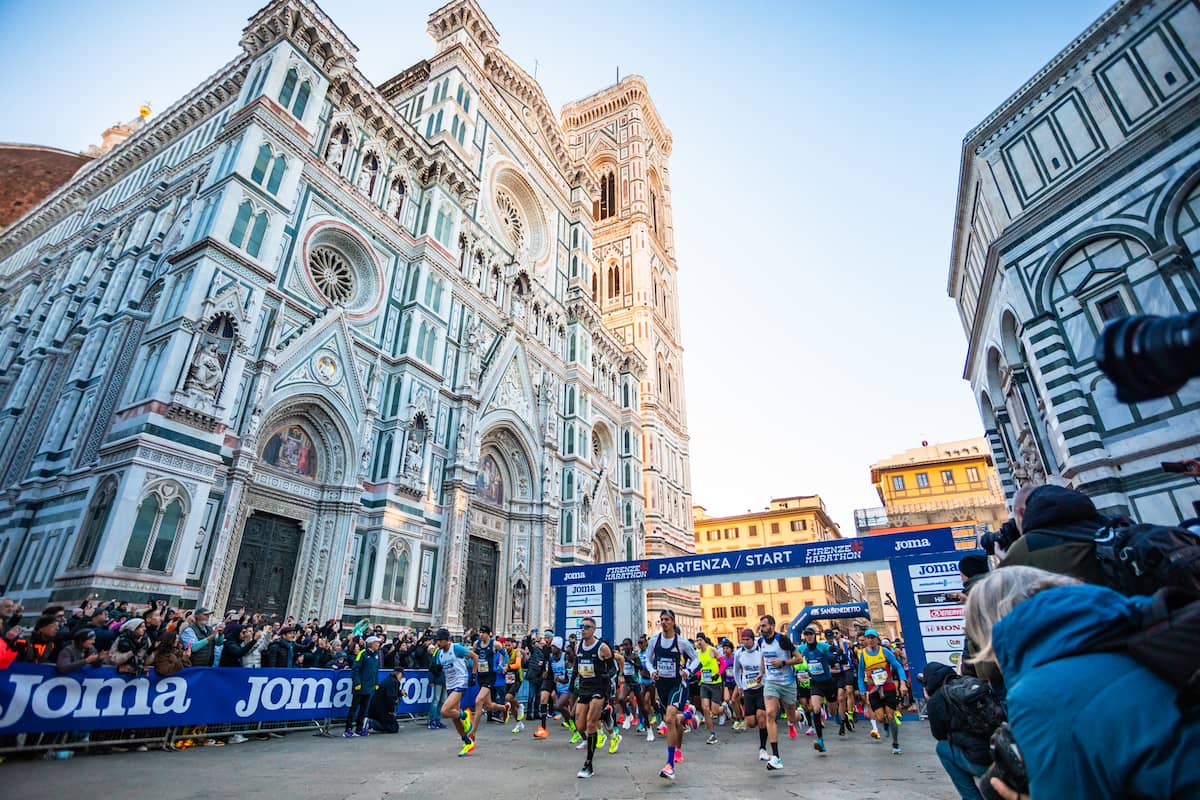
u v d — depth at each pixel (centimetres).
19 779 870
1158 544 351
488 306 3716
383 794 848
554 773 1053
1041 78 2417
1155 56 2084
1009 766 360
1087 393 2088
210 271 2136
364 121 3100
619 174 7212
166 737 1222
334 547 2412
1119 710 219
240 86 3067
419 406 2906
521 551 3569
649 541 5194
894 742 1370
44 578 1855
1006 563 464
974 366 3653
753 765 1170
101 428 2255
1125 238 2072
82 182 4172
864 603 3053
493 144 4291
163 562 1809
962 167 2856
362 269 2922
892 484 8138
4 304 4044
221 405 2055
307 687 1498
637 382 5556
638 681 1641
